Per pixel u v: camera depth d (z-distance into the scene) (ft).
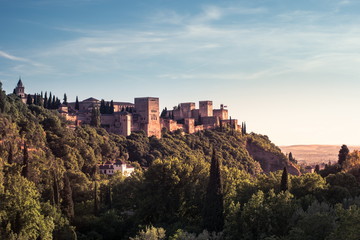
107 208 594.65
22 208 426.51
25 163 548.31
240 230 399.65
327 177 579.48
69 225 483.10
